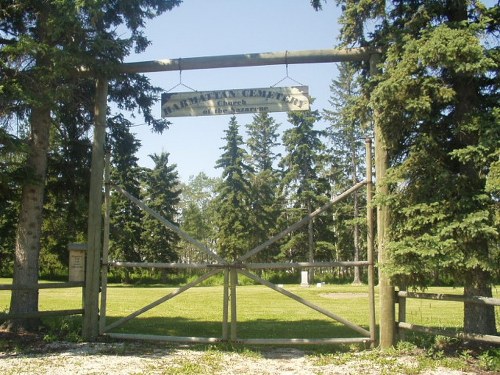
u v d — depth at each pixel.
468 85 7.42
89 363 7.02
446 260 6.70
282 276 45.44
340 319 8.30
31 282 9.30
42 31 9.30
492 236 6.88
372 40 8.84
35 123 9.44
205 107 9.16
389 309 8.13
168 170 51.50
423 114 7.32
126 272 44.72
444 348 7.62
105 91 9.37
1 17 9.23
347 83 47.44
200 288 32.97
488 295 7.44
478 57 6.55
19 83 8.36
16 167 9.09
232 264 8.35
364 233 46.62
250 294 24.56
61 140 10.90
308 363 7.26
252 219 47.56
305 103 8.92
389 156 8.32
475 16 7.55
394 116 7.48
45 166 9.56
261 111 9.01
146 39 10.53
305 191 45.34
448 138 7.70
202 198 78.38
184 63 9.10
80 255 9.27
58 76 8.48
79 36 8.73
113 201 44.12
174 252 49.16
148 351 7.98
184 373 6.50
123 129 11.55
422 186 7.37
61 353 7.69
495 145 6.70
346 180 48.78
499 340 6.47
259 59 8.96
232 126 47.78
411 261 7.10
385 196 7.72
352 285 38.16
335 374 6.54
